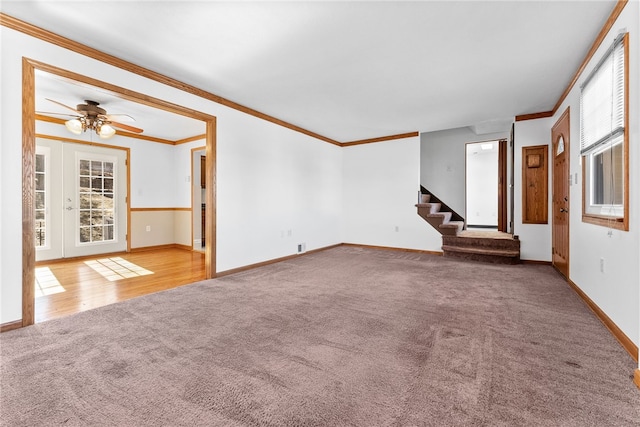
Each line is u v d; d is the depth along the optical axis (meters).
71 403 1.39
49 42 2.39
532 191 4.54
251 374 1.64
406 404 1.38
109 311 2.62
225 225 3.94
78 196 5.17
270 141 4.69
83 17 2.20
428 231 5.65
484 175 7.72
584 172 2.85
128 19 2.22
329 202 6.29
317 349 1.92
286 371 1.67
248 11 2.12
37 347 1.95
